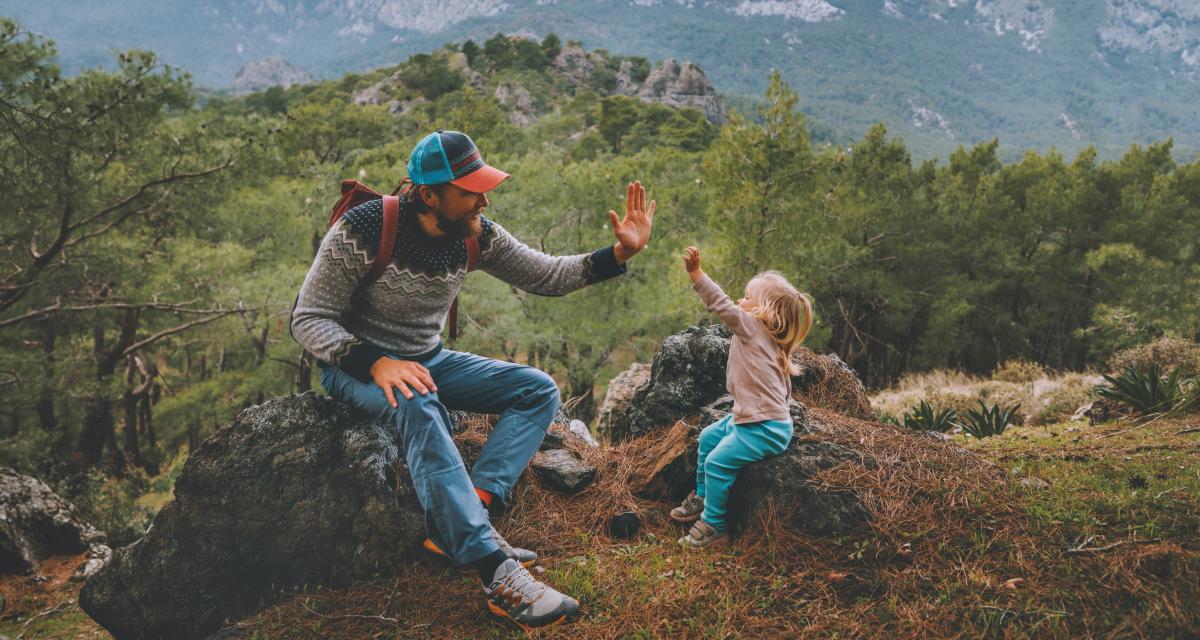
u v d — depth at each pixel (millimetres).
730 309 3324
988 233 27859
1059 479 3842
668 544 3391
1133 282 24766
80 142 11609
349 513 3318
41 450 14836
